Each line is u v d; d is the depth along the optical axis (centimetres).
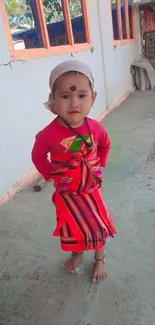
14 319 163
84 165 155
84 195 165
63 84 140
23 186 304
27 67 309
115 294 174
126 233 226
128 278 184
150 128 460
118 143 407
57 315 163
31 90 318
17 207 270
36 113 330
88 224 165
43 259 205
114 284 180
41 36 353
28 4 321
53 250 213
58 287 181
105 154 181
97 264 186
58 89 142
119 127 479
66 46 411
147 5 754
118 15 646
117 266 195
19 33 309
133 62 769
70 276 188
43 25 349
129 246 212
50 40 382
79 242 169
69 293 176
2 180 276
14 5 295
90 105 149
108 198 275
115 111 585
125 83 708
